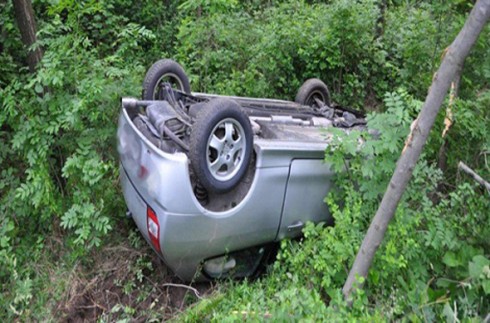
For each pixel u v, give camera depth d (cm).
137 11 770
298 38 655
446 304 293
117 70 416
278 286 332
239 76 614
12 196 406
